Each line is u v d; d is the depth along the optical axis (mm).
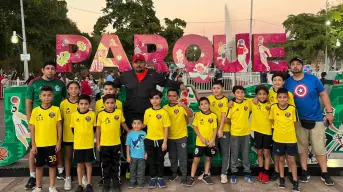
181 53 5688
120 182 4934
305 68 6652
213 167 5289
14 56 25844
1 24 20438
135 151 4773
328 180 4750
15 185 4922
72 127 4586
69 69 5660
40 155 4453
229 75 12891
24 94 5277
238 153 5055
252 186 4777
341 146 5355
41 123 4438
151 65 5688
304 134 4793
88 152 4562
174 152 4977
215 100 5047
